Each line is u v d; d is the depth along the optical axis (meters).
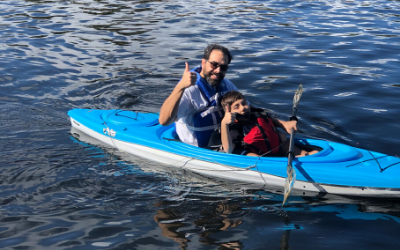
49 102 5.18
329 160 3.36
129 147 4.00
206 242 2.57
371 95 5.27
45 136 4.28
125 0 12.17
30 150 3.92
